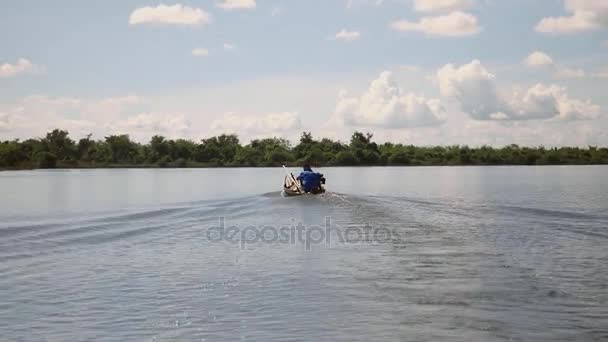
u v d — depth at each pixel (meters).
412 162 147.38
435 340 6.86
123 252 13.26
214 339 7.08
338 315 7.91
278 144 155.38
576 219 18.14
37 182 56.66
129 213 22.25
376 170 102.69
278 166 145.88
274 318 7.86
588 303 8.28
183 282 10.05
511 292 8.91
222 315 8.05
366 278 10.03
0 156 126.44
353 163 142.75
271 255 12.54
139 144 151.88
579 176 63.22
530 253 12.22
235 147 153.50
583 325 7.31
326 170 104.25
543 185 42.16
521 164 149.25
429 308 8.15
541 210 20.69
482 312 7.91
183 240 15.02
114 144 144.00
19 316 8.15
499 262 11.24
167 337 7.18
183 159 146.38
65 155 142.62
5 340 7.16
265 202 25.64
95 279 10.39
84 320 7.93
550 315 7.74
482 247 13.02
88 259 12.37
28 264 11.84
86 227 17.78
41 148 140.38
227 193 35.88
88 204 27.48
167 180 61.22
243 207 23.77
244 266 11.36
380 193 33.03
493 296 8.70
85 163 143.25
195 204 26.33
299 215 20.05
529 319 7.58
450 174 75.25
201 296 9.09
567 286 9.25
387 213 19.86
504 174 73.50
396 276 10.13
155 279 10.33
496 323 7.43
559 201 25.47
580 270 10.44
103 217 20.83
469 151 150.62
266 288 9.52
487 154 149.25
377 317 7.78
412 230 15.80
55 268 11.41
